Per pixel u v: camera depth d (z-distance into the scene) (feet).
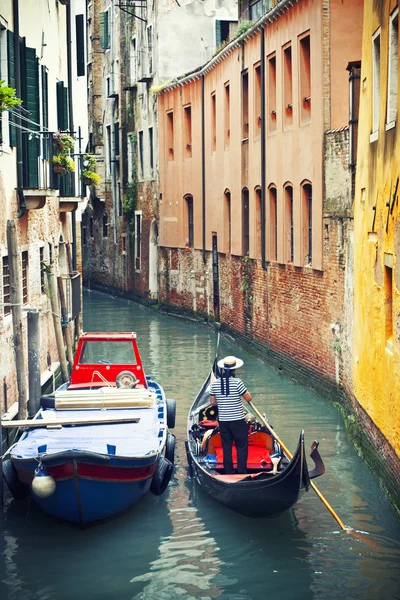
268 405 55.72
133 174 125.59
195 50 112.37
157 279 114.93
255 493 34.09
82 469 32.45
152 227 116.06
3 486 37.99
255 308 76.18
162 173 111.14
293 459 32.12
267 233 72.84
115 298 134.41
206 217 95.40
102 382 46.26
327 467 42.32
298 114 64.08
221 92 88.07
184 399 58.03
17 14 50.44
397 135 36.19
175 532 34.81
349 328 50.67
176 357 75.36
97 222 146.41
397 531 34.32
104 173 140.77
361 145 46.68
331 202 56.18
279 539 33.94
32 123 53.72
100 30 139.33
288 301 66.49
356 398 46.80
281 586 29.96
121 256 132.26
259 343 74.79
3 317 45.83
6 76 48.57
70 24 74.90
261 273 74.23
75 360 46.57
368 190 43.78
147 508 37.60
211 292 94.12
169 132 109.40
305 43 63.67
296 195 64.59
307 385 61.41
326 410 54.08
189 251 102.37
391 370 36.94
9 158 47.96
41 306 58.03
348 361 50.85
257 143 75.61
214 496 37.42
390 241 37.47
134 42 125.08
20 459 33.37
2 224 46.03
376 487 39.19
